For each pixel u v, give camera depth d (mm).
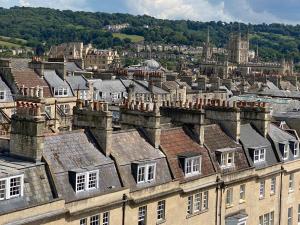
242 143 63938
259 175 63594
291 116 84562
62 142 47031
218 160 59406
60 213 41781
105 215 46031
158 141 54125
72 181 44469
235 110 63562
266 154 66438
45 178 43219
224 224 59000
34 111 43906
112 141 50844
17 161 44031
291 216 71062
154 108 54125
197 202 55656
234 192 60219
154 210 50469
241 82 199125
